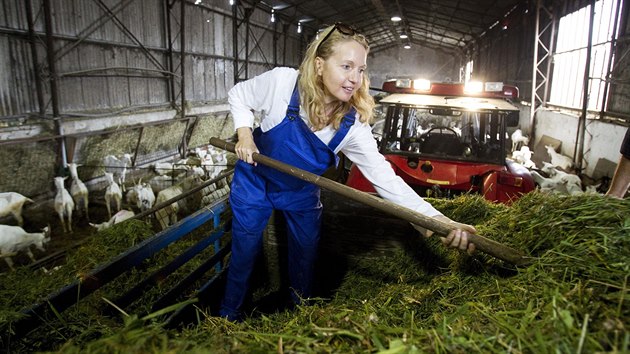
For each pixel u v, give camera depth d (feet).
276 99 6.55
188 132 38.65
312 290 8.95
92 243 13.09
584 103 28.76
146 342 3.41
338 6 60.13
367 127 6.70
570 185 19.53
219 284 9.64
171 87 36.35
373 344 3.77
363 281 9.07
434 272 8.23
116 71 29.84
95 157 27.58
